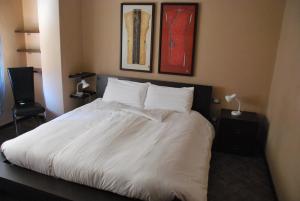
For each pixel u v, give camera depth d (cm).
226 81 372
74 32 412
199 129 306
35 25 416
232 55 361
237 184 280
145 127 294
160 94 365
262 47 346
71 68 417
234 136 343
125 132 272
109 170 200
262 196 261
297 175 197
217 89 379
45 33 390
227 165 321
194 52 376
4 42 390
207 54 371
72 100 432
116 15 403
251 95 365
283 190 231
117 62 423
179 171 202
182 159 220
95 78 443
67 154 219
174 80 397
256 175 300
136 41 401
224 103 380
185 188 186
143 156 219
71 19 401
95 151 225
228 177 293
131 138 261
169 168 202
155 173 194
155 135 268
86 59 441
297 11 258
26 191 212
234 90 371
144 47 399
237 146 346
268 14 334
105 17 410
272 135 308
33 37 423
